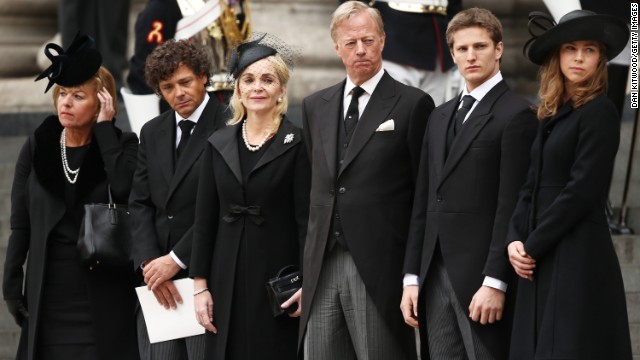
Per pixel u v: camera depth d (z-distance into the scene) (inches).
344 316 595.2
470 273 552.7
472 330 552.4
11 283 667.4
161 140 646.5
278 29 1123.3
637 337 729.0
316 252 590.6
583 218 522.0
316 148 598.2
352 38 592.1
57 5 1223.5
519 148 550.0
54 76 645.9
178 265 625.9
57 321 652.7
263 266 610.5
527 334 528.4
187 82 639.1
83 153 662.5
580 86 532.4
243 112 626.2
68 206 657.6
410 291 572.1
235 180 612.7
